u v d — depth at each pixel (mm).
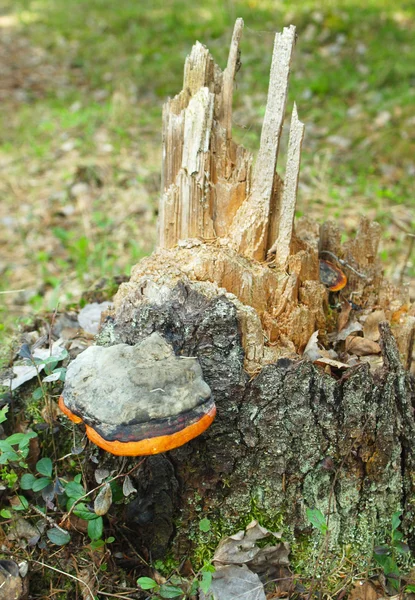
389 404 794
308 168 2016
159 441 688
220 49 3180
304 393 776
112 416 700
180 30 3666
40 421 865
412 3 3504
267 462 793
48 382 872
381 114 2324
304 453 791
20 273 1598
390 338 814
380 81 2613
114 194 1918
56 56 3654
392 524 790
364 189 1868
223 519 810
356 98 2545
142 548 834
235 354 780
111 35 3865
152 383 713
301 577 794
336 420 786
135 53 3469
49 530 783
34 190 2035
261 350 795
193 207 855
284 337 832
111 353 747
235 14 3615
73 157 2221
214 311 774
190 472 799
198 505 808
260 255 860
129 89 2912
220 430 785
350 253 984
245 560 785
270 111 814
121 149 2236
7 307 1404
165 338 787
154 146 2273
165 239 889
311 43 3146
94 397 716
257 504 805
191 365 741
